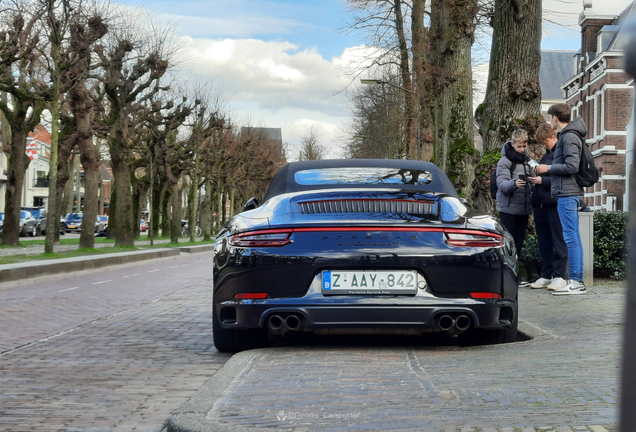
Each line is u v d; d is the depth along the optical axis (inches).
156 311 339.9
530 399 121.2
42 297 432.1
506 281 185.0
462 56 779.4
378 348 195.9
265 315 180.1
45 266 642.2
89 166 981.2
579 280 301.4
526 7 447.2
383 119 1758.1
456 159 764.0
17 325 298.8
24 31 889.5
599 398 120.4
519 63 450.9
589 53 1873.8
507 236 192.1
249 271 181.6
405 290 178.4
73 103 990.4
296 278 179.5
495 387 132.5
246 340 204.5
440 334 231.3
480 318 180.1
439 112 986.7
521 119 448.5
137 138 1529.3
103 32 928.9
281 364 165.3
